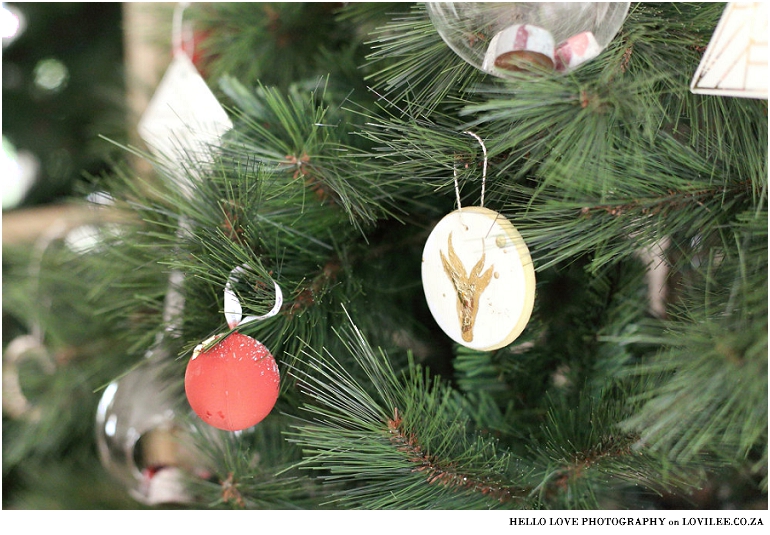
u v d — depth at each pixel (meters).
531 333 0.52
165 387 0.52
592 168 0.42
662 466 0.45
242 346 0.44
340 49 0.63
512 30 0.40
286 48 0.64
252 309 0.44
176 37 0.56
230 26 0.63
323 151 0.48
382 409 0.45
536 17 0.40
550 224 0.44
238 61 0.63
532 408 0.52
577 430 0.48
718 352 0.38
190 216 0.47
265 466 0.54
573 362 0.53
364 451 0.45
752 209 0.42
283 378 0.49
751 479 0.53
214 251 0.45
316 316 0.48
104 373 0.67
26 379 0.71
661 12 0.45
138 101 0.82
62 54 0.95
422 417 0.46
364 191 0.49
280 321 0.47
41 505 0.71
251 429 0.55
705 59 0.41
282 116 0.47
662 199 0.43
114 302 0.57
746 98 0.44
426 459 0.45
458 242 0.46
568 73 0.41
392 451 0.45
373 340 0.53
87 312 0.68
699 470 0.47
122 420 0.54
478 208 0.45
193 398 0.44
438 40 0.46
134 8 0.77
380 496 0.46
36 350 0.70
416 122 0.46
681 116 0.46
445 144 0.45
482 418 0.51
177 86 0.53
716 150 0.44
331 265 0.50
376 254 0.53
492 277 0.45
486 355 0.53
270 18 0.62
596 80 0.41
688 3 0.45
